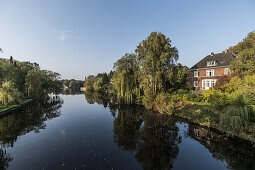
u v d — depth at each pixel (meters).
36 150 10.08
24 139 12.26
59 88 55.88
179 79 32.31
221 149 9.73
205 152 9.58
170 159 8.78
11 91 24.44
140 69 30.09
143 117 19.72
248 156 8.68
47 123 17.66
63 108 29.11
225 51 34.28
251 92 11.75
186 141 11.42
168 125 15.56
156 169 7.70
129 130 14.62
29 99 37.75
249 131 10.23
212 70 31.52
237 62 18.25
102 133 13.87
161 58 25.30
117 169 7.67
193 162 8.40
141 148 10.41
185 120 16.78
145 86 26.75
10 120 18.66
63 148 10.43
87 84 98.44
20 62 45.50
